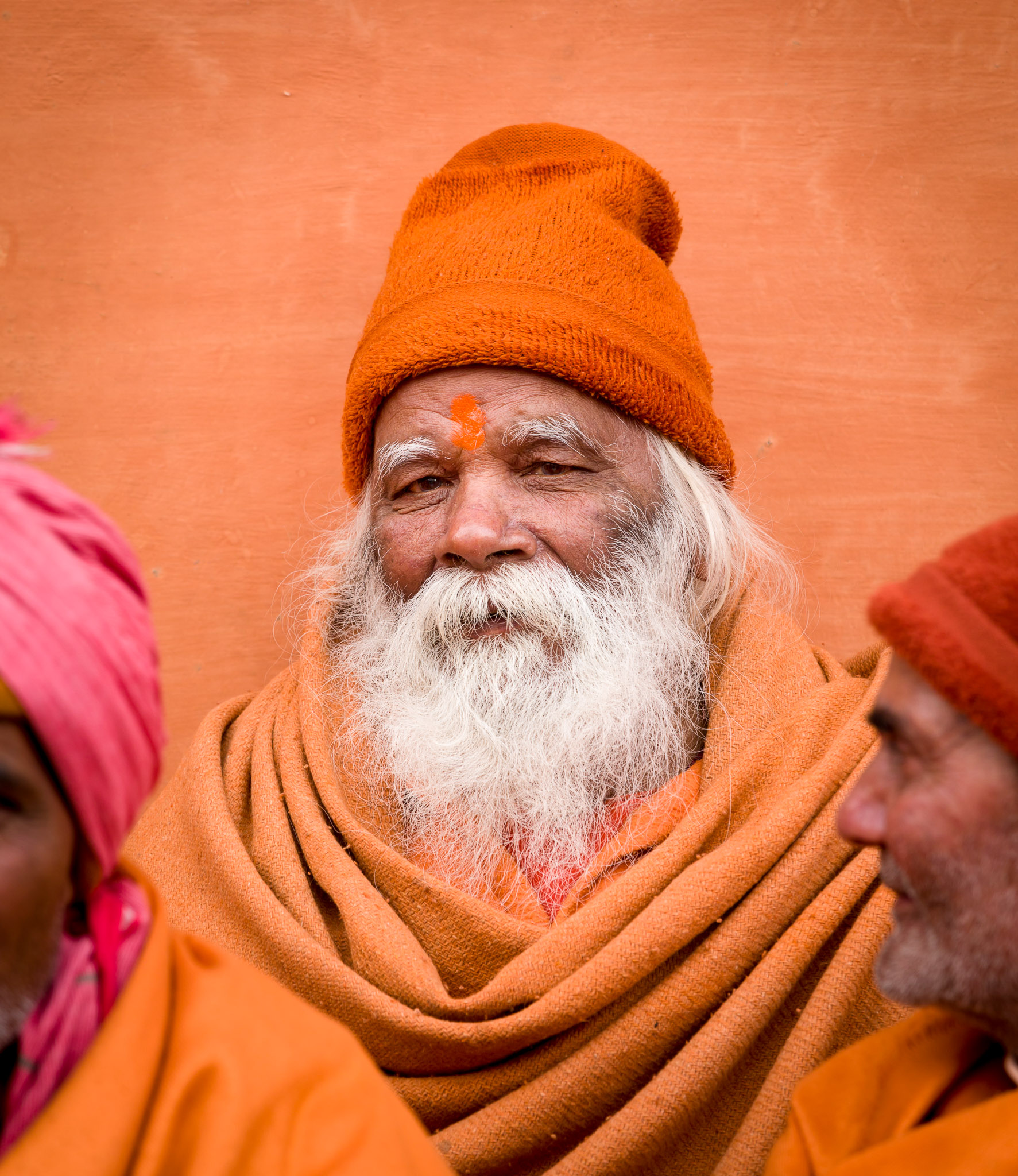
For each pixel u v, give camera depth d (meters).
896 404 2.43
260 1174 0.93
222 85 2.47
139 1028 0.93
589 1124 1.54
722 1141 1.54
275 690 2.12
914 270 2.44
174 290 2.46
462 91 2.47
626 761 1.91
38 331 2.45
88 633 0.88
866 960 1.51
